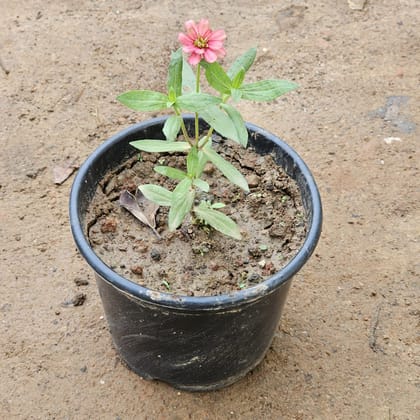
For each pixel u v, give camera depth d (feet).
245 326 3.51
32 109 4.93
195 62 3.18
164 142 3.48
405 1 5.97
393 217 4.50
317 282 4.21
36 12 5.65
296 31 5.61
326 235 4.40
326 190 4.60
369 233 4.42
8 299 4.09
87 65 5.21
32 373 3.86
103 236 3.60
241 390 3.84
